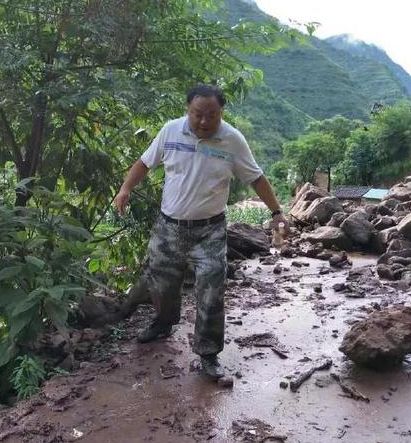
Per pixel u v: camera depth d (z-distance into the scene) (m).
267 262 6.95
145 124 5.68
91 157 5.40
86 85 4.82
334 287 5.60
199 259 3.69
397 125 31.17
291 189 32.16
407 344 3.73
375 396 3.44
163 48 5.40
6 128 5.42
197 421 3.23
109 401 3.49
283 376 3.74
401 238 7.11
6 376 3.98
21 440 3.14
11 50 4.75
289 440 3.01
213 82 5.67
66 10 4.99
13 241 4.11
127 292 5.73
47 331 4.55
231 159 3.53
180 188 3.60
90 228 5.66
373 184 32.09
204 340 3.71
